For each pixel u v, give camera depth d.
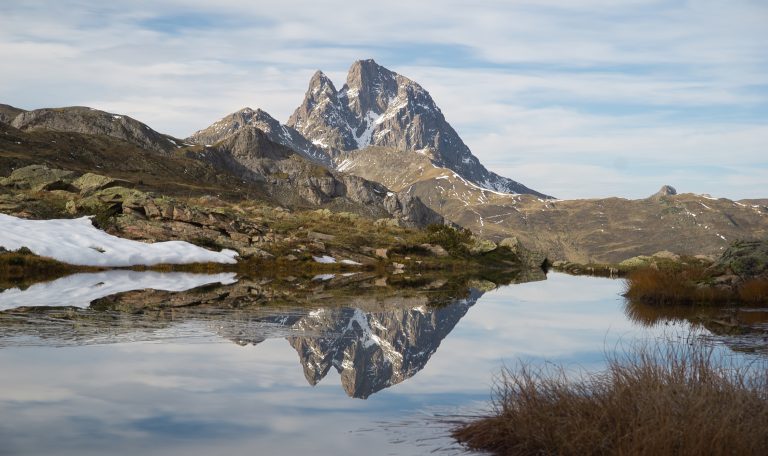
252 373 10.83
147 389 9.63
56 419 8.14
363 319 17.48
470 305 21.59
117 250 35.22
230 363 11.50
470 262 52.94
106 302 19.33
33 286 23.72
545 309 20.55
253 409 8.75
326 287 27.86
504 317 18.44
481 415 8.48
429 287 29.52
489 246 60.44
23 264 30.28
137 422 8.09
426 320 17.67
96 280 26.98
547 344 13.77
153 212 43.25
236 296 22.50
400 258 48.91
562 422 6.91
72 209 42.88
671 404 6.72
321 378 10.56
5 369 10.58
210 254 38.78
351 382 10.39
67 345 12.58
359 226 64.06
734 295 22.59
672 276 24.11
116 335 13.71
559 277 40.28
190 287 25.28
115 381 10.02
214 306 19.27
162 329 14.64
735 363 10.83
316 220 63.66
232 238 43.78
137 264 34.62
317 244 45.81
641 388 7.23
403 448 7.19
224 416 8.40
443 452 7.03
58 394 9.24
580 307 21.12
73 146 154.00
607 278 39.75
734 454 6.06
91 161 149.38
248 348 12.88
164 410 8.63
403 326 16.50
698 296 22.08
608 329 15.92
